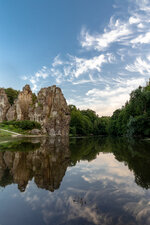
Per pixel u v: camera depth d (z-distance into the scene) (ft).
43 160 53.21
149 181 30.94
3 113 249.34
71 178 33.78
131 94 175.01
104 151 73.51
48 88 248.93
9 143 108.78
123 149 77.87
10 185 30.04
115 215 18.94
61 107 239.50
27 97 257.14
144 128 150.51
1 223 17.90
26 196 25.13
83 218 18.40
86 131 311.47
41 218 18.74
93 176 35.04
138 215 18.89
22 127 210.18
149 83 223.10
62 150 77.61
